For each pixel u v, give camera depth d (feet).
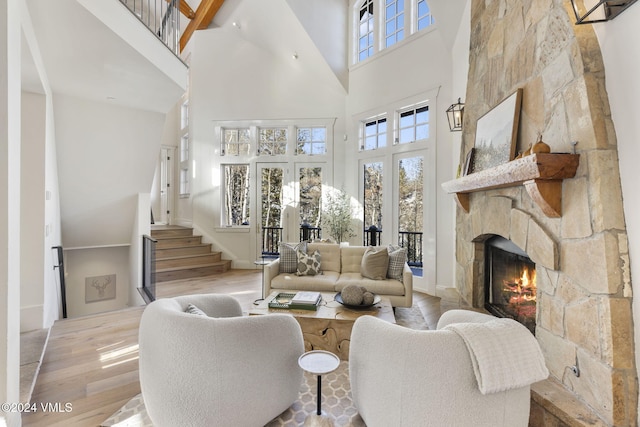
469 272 9.98
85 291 17.74
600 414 4.67
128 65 9.80
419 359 4.23
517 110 6.93
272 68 20.81
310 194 20.68
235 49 21.17
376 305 9.34
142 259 16.15
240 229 21.17
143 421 6.01
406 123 16.40
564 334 5.47
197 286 16.35
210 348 5.00
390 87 16.76
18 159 5.87
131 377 7.55
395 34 16.97
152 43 9.83
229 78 21.20
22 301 9.57
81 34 8.08
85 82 10.87
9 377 5.14
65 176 14.02
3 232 5.01
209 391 5.00
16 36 5.76
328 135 20.12
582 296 5.03
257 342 5.34
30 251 9.68
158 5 17.80
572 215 5.22
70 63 9.56
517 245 6.97
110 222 16.75
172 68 11.02
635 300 4.47
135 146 14.66
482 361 4.05
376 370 4.64
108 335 9.87
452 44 13.58
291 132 20.66
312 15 17.78
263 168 21.16
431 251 14.82
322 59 18.56
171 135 25.25
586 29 5.09
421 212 15.57
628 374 4.47
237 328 5.19
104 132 13.62
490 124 8.25
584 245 4.98
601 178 4.68
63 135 12.85
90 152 13.85
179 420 5.08
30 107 9.82
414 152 15.70
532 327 7.48
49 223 11.02
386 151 17.11
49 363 8.16
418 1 15.66
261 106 20.89
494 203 8.05
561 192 5.44
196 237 21.03
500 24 8.08
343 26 19.36
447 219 14.20
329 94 20.10
